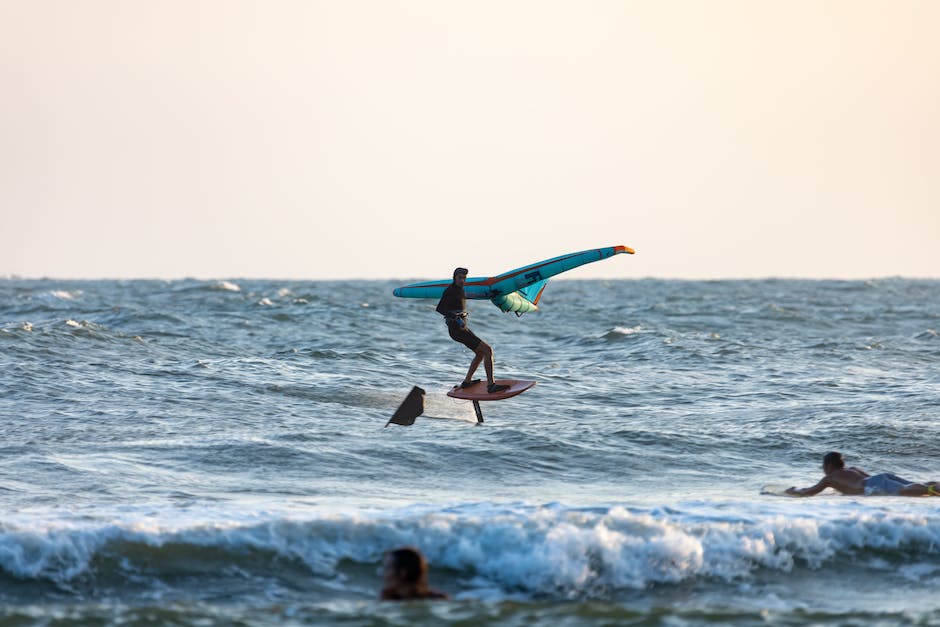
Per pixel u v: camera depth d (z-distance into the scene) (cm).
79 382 8900
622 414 8475
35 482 5325
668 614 3353
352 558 3972
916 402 8794
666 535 4088
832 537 4259
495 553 3947
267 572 3828
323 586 3756
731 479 6006
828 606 3638
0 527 3947
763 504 4809
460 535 4053
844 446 6950
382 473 5909
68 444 6381
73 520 4216
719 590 3791
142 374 9594
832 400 9162
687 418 8212
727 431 7475
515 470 6109
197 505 4741
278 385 9350
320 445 6531
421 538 4053
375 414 8094
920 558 4162
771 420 8012
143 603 3522
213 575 3772
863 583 3912
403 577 3547
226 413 7831
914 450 6844
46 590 3575
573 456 6500
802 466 6419
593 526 4131
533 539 3975
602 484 5809
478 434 7050
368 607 3388
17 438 6544
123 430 6944
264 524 4091
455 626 3184
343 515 4359
